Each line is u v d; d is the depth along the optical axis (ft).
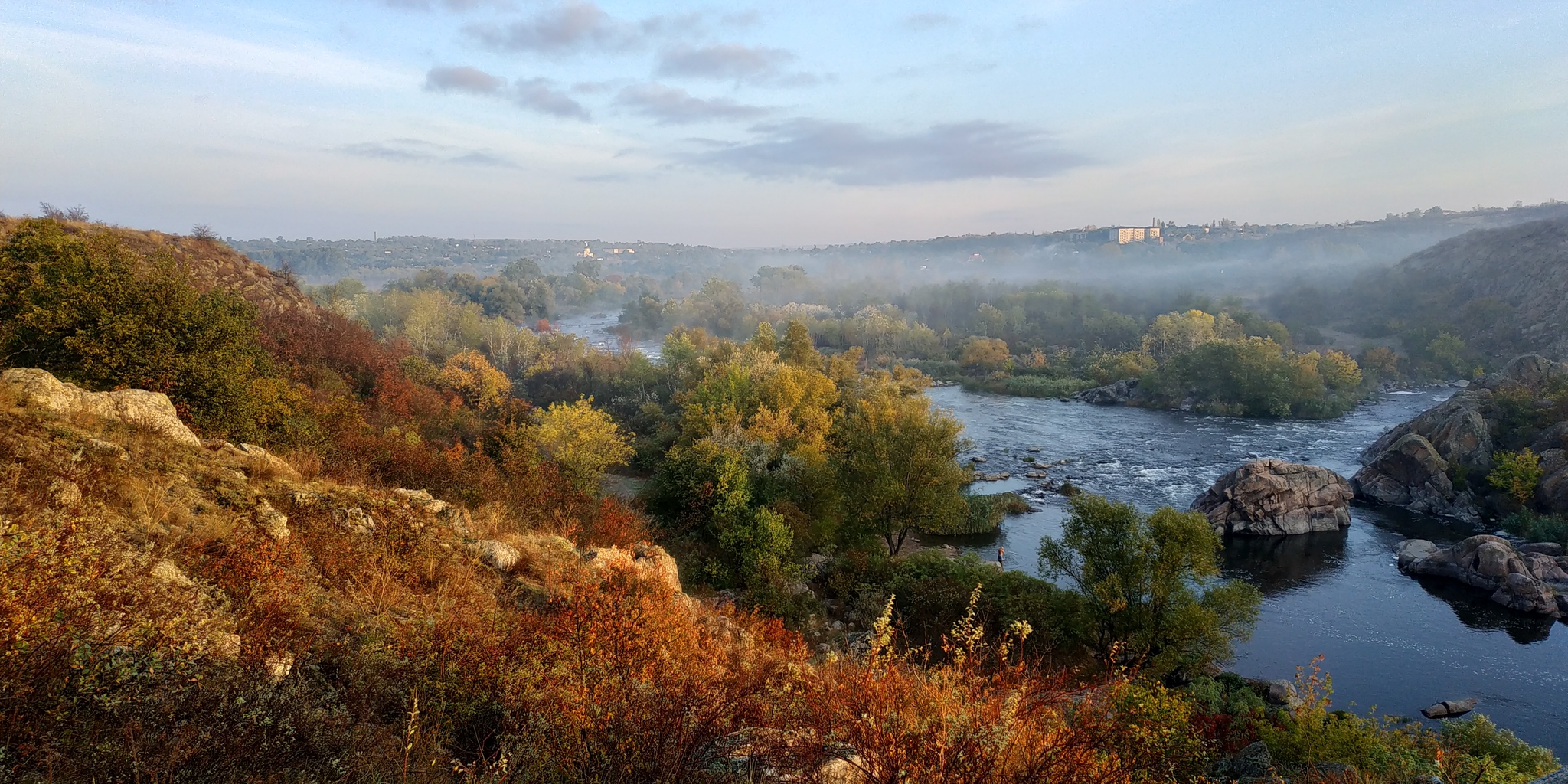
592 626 27.48
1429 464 187.42
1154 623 97.50
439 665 24.49
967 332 579.89
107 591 20.59
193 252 181.37
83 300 65.92
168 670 18.62
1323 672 104.01
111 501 30.86
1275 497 168.25
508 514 69.31
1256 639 114.83
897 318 595.06
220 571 27.99
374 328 406.00
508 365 359.87
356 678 23.47
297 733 18.31
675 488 127.54
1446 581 138.10
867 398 244.42
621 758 19.16
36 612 16.96
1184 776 33.50
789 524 122.62
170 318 69.46
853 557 119.24
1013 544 158.71
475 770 19.86
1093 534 105.40
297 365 141.59
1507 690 99.09
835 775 19.26
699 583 101.19
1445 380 385.70
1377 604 128.57
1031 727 20.12
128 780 15.01
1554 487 168.45
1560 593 125.59
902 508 138.72
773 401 212.43
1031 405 350.64
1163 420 305.94
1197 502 177.37
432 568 39.60
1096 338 511.81
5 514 23.39
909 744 18.28
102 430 39.32
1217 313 500.33
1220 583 138.21
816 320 581.53
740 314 634.43
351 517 42.24
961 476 146.20
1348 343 474.90
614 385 307.17
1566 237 464.65
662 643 29.04
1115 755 20.97
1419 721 91.56
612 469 203.92
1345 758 51.57
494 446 115.55
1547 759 66.64
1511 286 463.01
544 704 22.29
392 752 19.19
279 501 40.81
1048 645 93.45
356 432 88.07
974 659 23.57
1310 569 146.51
